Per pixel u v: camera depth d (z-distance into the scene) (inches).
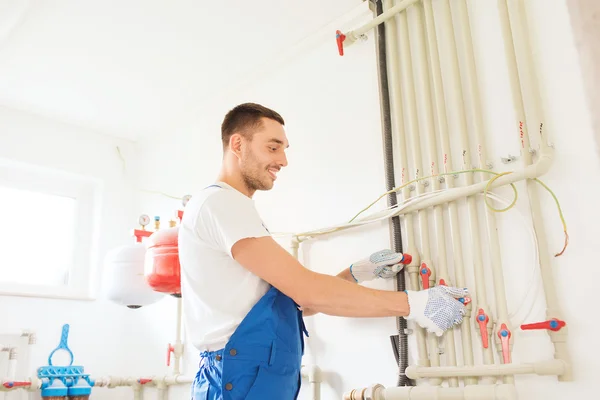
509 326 54.8
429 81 68.4
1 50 90.0
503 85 61.2
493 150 60.7
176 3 79.7
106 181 119.3
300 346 55.1
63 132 115.1
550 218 54.6
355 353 69.7
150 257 79.7
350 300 51.5
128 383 99.8
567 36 56.4
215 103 105.2
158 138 119.2
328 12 82.0
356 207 74.2
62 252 113.6
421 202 64.2
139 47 90.4
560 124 55.5
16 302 101.0
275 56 93.0
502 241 58.1
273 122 61.4
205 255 54.4
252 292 52.9
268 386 49.3
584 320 50.5
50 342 103.0
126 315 114.9
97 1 78.7
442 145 64.4
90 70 97.0
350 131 77.9
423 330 61.7
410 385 61.2
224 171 61.3
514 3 61.6
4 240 106.4
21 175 111.0
